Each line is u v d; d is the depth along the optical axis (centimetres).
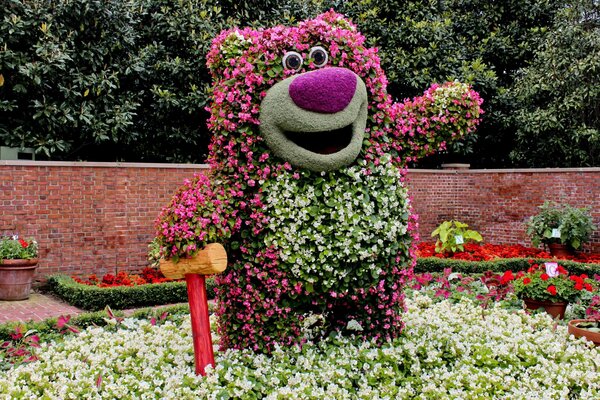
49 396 343
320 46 408
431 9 1373
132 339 474
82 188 884
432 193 1286
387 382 377
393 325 452
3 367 446
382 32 1312
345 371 386
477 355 417
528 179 1185
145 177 941
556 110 1287
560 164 1412
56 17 959
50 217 858
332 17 436
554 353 436
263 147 402
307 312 456
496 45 1492
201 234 369
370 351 414
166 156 1225
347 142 418
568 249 1078
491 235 1247
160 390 362
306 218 393
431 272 979
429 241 1280
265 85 398
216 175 408
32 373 385
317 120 379
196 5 1118
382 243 408
